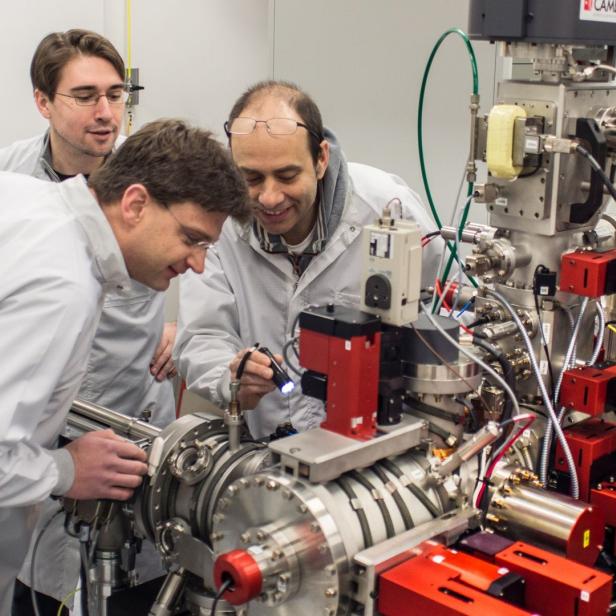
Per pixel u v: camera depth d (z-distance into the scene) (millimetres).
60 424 1493
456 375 1238
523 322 1460
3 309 1282
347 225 1830
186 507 1338
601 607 1071
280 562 1100
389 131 3178
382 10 3082
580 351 1543
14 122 3004
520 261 1460
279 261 1827
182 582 1336
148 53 3275
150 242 1362
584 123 1360
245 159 1585
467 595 1030
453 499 1243
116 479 1340
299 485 1121
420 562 1104
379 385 1216
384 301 1180
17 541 1690
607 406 1430
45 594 2186
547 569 1097
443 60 2957
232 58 3535
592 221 1483
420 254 1190
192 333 1845
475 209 3002
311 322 1188
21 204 1397
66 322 1299
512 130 1378
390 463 1236
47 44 2219
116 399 2361
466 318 1564
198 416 1404
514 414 1282
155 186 1316
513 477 1288
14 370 1260
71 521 1458
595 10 1357
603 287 1408
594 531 1253
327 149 1740
